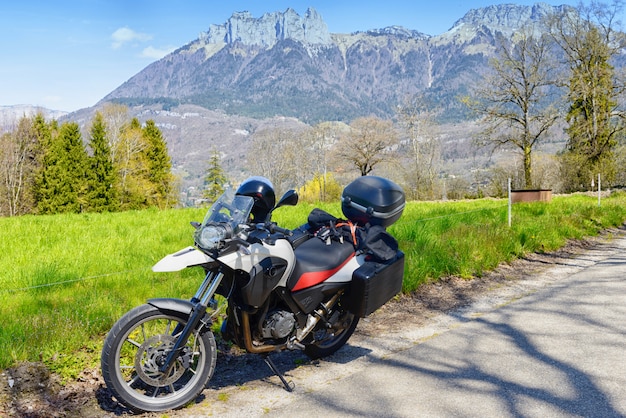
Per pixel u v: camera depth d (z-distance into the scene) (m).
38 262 9.22
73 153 61.91
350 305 5.28
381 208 5.59
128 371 4.99
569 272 9.91
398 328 6.64
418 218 16.47
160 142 72.88
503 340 6.02
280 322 4.77
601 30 47.25
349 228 5.51
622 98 47.78
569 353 5.54
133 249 10.66
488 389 4.70
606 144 48.97
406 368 5.25
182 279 8.01
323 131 91.62
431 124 72.00
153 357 4.34
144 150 71.19
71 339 5.44
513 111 49.06
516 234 12.33
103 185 63.28
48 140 62.25
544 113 48.31
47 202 60.41
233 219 4.50
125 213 20.14
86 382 4.85
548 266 10.56
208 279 4.54
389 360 5.50
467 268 9.51
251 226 4.58
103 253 10.20
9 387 4.61
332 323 5.36
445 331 6.46
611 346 5.72
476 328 6.53
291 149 94.81
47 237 12.38
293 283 4.89
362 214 5.64
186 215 18.55
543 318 6.86
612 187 49.34
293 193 4.95
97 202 62.78
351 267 5.29
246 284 4.48
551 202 24.94
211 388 4.88
